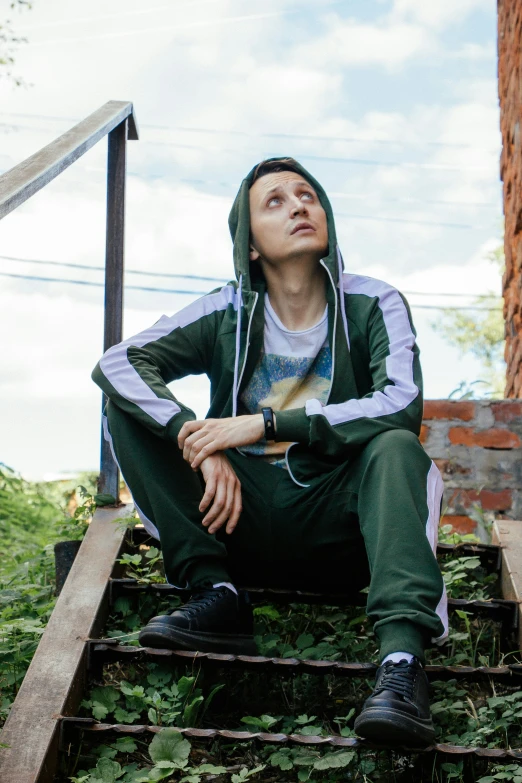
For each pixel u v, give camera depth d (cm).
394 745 204
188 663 233
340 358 267
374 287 277
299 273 278
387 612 209
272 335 277
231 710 246
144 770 208
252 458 264
